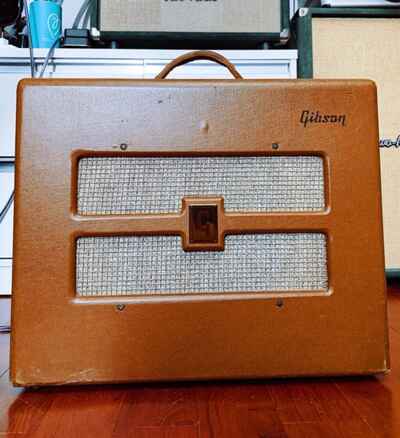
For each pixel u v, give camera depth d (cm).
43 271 48
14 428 40
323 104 52
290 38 123
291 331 50
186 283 51
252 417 41
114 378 48
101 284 50
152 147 50
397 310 87
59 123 49
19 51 106
